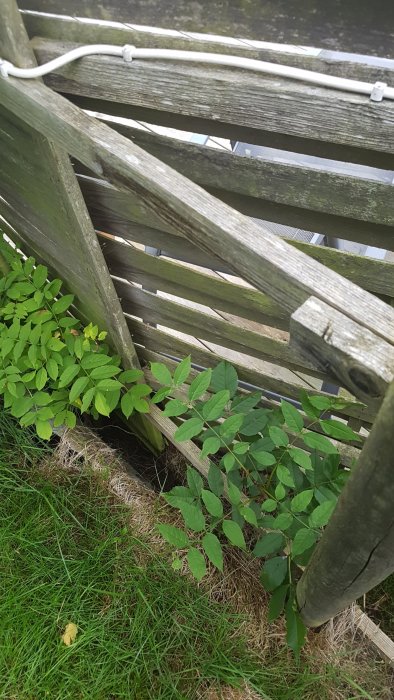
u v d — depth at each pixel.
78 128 0.90
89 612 1.62
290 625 1.40
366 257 1.02
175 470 2.18
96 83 0.93
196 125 0.97
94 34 0.88
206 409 1.19
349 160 0.89
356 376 0.60
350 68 0.73
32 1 0.88
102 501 1.83
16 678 1.52
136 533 1.76
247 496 1.66
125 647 1.57
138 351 1.84
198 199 0.81
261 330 2.14
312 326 0.62
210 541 1.21
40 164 1.13
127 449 2.23
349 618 1.68
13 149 1.19
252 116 0.83
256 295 1.25
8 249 1.67
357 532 0.79
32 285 1.61
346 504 0.76
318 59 0.74
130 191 0.93
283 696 1.54
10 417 1.91
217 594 1.71
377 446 0.60
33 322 1.61
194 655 1.57
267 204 1.06
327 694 1.58
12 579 1.64
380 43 0.68
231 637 1.63
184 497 1.27
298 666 1.60
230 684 1.55
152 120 1.01
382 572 0.90
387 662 1.66
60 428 1.94
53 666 1.51
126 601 1.62
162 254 1.92
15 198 1.42
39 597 1.62
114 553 1.72
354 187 0.89
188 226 0.85
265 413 1.39
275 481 1.48
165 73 0.84
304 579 1.24
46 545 1.71
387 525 0.72
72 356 1.61
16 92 0.95
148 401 1.87
